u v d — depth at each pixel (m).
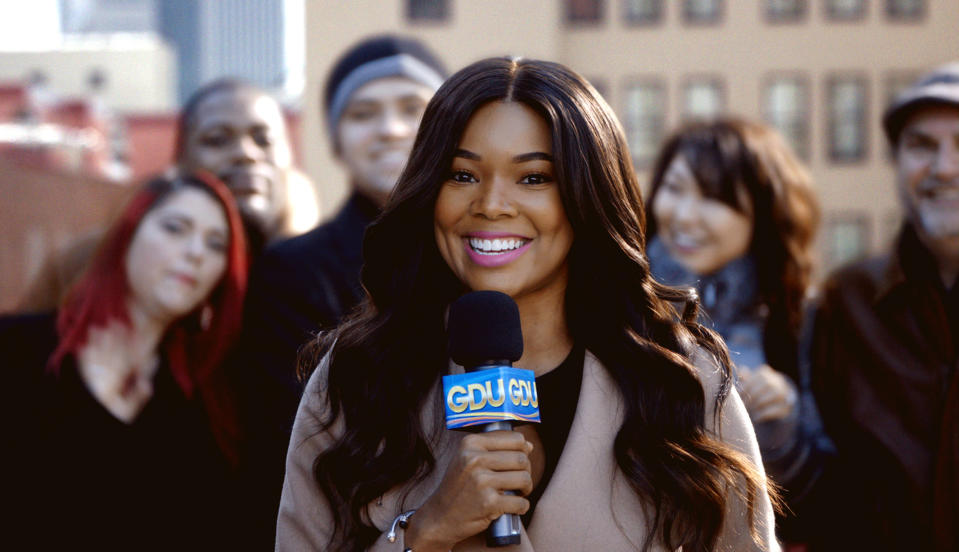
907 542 3.42
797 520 3.54
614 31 27.08
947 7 27.23
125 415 3.38
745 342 3.74
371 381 2.32
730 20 27.12
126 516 3.29
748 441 2.36
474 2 23.89
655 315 2.33
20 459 3.27
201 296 3.45
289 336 3.42
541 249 2.21
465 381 2.07
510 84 2.20
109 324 3.40
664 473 2.20
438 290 2.38
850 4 27.33
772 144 3.86
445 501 2.07
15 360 3.35
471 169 2.20
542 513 2.21
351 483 2.26
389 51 3.92
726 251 3.77
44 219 14.05
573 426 2.27
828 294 3.73
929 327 3.48
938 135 3.48
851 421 3.57
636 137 27.09
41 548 3.24
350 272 3.53
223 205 3.52
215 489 3.38
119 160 28.97
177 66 180.00
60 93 45.47
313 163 23.08
